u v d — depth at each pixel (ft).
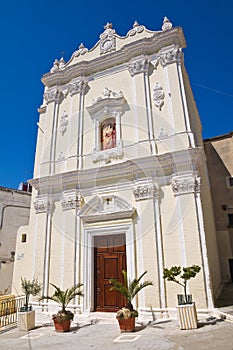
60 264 38.27
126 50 45.73
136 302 31.91
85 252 37.06
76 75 50.08
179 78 39.99
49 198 42.68
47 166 45.19
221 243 52.42
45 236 40.57
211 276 31.94
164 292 30.96
